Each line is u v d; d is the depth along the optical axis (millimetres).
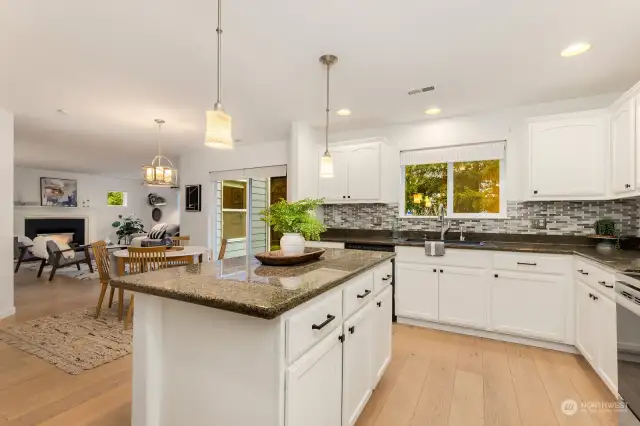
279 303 1062
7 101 3207
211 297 1134
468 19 1848
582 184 2787
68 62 2389
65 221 8109
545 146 2941
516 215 3377
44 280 5359
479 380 2229
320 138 4352
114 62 2395
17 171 7340
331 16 1823
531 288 2771
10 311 3529
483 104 3262
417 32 1980
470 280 3010
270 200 6082
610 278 2000
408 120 3803
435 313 3160
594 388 2125
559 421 1793
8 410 1874
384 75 2594
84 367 2377
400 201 4035
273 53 2248
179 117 3715
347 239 3736
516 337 2873
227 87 2854
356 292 1715
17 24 1896
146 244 4609
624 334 1745
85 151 5664
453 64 2404
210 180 5711
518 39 2055
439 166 3904
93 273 5895
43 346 2723
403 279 3318
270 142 5031
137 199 9648
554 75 2584
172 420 1355
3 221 3436
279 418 1097
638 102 2234
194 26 1926
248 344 1162
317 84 2785
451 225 3719
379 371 2068
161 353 1381
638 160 2234
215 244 5727
